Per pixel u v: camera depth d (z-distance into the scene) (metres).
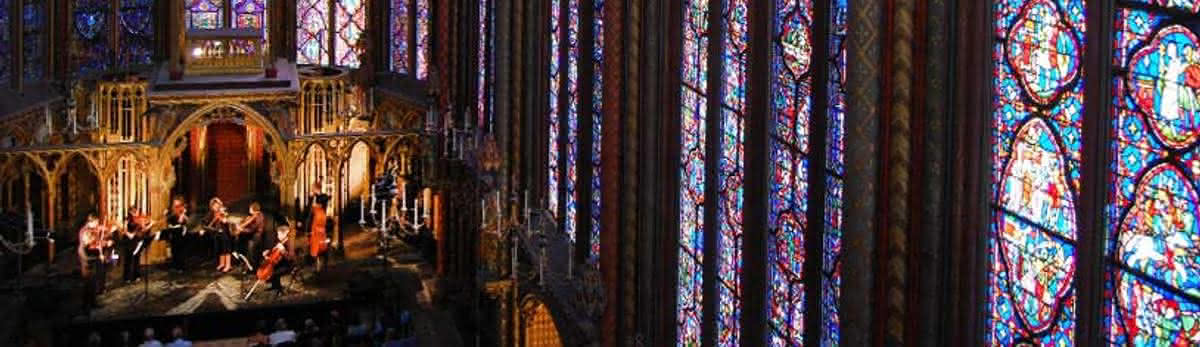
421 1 36.56
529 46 26.66
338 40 39.22
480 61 30.97
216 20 38.62
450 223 31.53
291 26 39.03
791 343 14.58
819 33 13.41
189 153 38.38
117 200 33.81
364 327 29.19
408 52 37.28
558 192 24.83
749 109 15.21
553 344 24.39
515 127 27.16
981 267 10.77
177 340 28.14
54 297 31.38
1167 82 8.62
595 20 22.16
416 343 28.34
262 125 34.41
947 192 11.09
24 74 35.91
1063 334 9.66
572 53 23.84
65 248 35.03
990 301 10.78
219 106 34.09
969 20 10.69
